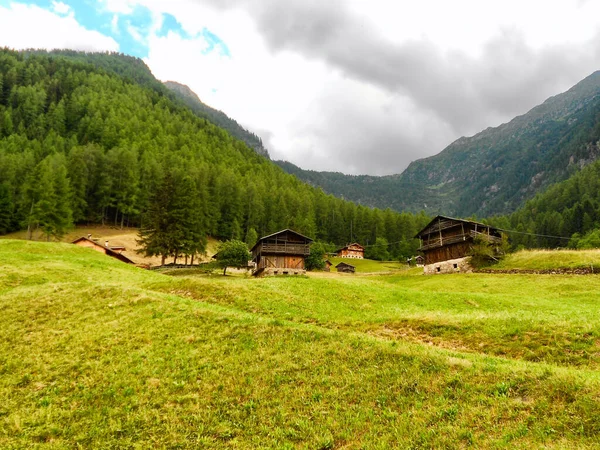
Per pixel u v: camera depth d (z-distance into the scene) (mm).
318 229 178875
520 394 12375
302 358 17203
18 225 111375
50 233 90188
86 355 19078
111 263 50812
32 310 25656
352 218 188125
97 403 15008
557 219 172375
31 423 13781
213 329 21297
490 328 20562
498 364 14656
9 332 22312
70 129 196250
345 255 157500
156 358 18391
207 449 12016
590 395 11180
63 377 17172
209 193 145250
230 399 14742
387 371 15133
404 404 13188
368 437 11812
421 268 91688
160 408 14500
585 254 57156
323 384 15086
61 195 96625
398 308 31922
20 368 18078
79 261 46500
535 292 46125
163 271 82250
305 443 11828
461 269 72250
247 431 12805
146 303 26188
